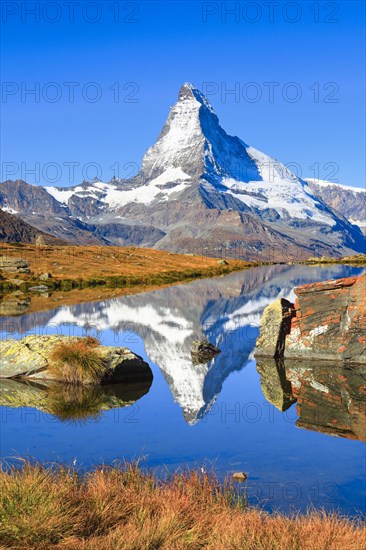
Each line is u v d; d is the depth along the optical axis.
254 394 22.66
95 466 13.79
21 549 8.74
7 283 98.81
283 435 17.02
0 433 17.27
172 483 12.22
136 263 153.62
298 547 8.92
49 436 16.97
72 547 8.84
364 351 28.55
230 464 14.52
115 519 10.08
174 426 18.08
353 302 29.00
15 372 25.42
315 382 24.86
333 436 16.91
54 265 133.62
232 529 9.38
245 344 34.91
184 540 9.39
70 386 24.03
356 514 11.38
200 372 27.06
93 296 74.31
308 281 100.69
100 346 26.48
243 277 119.69
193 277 124.38
